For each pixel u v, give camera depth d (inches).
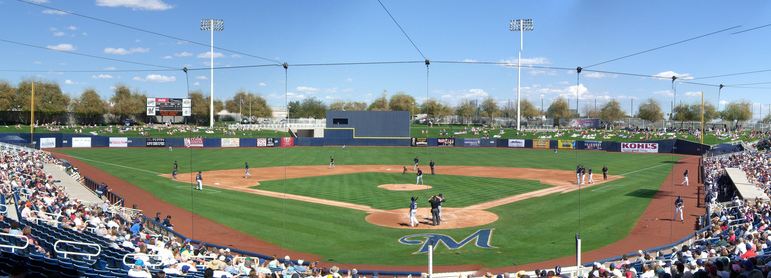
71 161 2883.9
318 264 1039.0
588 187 2110.0
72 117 5826.8
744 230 994.1
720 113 6722.4
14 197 1158.3
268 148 4015.8
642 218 1485.0
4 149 2536.9
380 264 1047.6
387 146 4298.7
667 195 1893.5
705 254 774.5
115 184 2086.6
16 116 5378.9
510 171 2699.3
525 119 7549.2
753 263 572.4
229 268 766.5
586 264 994.7
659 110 6378.0
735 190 1689.2
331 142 4303.6
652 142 3772.1
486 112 7224.4
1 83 5211.6
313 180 2299.5
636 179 2359.7
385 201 1755.7
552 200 1790.1
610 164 3021.7
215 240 1229.7
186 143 4001.0
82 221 1032.2
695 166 2881.4
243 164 2930.6
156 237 1033.5
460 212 1568.7
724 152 3326.8
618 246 1182.3
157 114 4564.5
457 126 5974.4
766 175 1844.2
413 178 2389.3
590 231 1325.0
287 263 890.1
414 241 1226.6
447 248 1168.2
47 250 773.3
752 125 5944.9
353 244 1201.4
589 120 6210.6
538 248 1167.0
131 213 1400.1
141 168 2662.4
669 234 1290.6
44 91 5433.1
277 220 1440.7
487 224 1403.8
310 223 1407.5
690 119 6614.2
